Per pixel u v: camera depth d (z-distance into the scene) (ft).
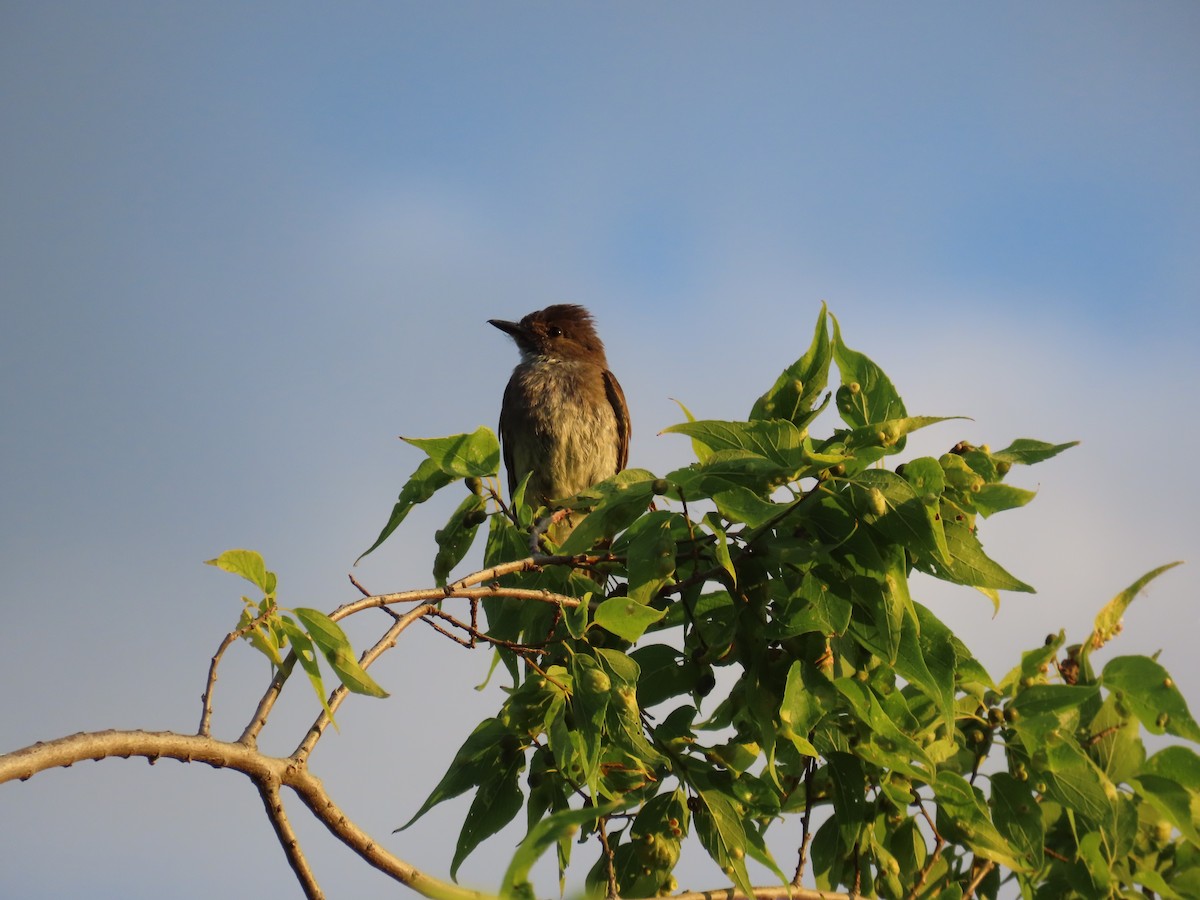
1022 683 27.25
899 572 23.59
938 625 24.47
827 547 23.66
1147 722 27.20
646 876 25.18
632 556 24.61
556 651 27.50
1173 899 26.66
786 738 25.63
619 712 23.94
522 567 26.23
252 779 20.35
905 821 26.71
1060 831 27.53
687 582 25.70
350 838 20.84
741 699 26.00
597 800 25.03
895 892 26.12
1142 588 27.86
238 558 21.43
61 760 17.89
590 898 23.84
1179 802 26.71
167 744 19.40
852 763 25.68
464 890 20.93
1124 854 26.14
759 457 24.36
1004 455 26.18
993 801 26.03
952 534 24.25
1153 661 27.25
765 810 25.55
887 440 24.27
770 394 26.71
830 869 26.96
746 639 25.17
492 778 25.75
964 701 26.81
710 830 24.85
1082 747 27.35
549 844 16.84
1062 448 25.98
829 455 23.59
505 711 24.86
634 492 25.40
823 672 24.68
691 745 25.84
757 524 24.35
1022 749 26.13
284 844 20.63
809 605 24.59
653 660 26.89
